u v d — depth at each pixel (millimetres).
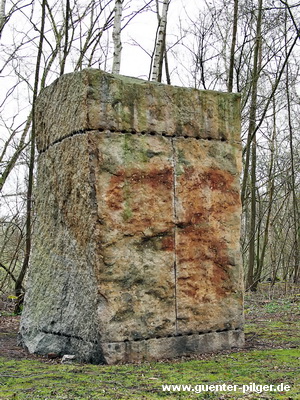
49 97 4973
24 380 3688
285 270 13477
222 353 4605
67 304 4559
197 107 4785
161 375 3771
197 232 4660
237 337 4848
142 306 4332
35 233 5238
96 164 4238
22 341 5156
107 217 4223
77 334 4395
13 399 3180
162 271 4445
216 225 4770
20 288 8062
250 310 7930
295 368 3965
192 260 4617
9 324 6754
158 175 4492
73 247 4512
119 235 4262
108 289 4188
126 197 4316
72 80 4516
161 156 4527
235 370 3922
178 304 4520
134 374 3809
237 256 4867
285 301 8586
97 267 4172
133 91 4457
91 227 4219
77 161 4406
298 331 5746
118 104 4375
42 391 3352
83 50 9664
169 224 4512
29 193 8031
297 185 13102
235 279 4852
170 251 4500
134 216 4340
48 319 4762
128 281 4277
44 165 5086
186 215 4605
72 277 4523
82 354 4320
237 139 4980
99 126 4281
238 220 4891
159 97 4586
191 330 4578
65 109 4617
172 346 4461
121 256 4262
